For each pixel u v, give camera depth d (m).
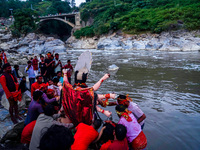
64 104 2.71
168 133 4.19
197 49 29.56
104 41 44.97
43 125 2.94
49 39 40.12
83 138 2.65
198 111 5.51
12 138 4.10
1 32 59.31
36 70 9.12
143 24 41.53
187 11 36.09
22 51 39.44
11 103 4.57
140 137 3.25
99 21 58.00
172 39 33.62
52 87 5.02
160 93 7.40
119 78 10.52
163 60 18.52
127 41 40.97
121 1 77.19
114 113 5.36
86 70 2.69
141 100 6.57
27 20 63.91
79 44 59.66
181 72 11.84
